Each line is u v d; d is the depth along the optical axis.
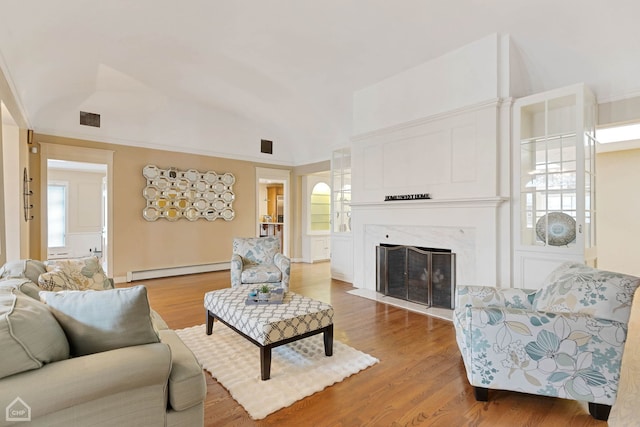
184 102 5.63
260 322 2.21
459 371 2.34
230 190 6.55
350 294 4.51
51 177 7.75
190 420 1.35
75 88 4.54
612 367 1.74
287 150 7.46
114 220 5.26
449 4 2.94
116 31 3.31
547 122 3.27
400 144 4.27
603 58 3.10
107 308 1.29
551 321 1.82
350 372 2.29
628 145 5.07
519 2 2.87
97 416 1.16
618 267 5.70
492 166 3.38
